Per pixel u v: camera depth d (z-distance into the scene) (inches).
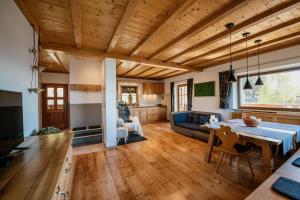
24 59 82.6
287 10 74.7
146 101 316.5
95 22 89.7
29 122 89.0
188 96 241.1
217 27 96.9
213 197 73.9
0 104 47.2
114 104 151.0
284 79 138.2
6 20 65.1
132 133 196.2
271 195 36.2
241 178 90.9
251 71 155.9
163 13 81.7
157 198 73.8
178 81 274.4
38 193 32.9
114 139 150.7
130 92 301.0
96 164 111.2
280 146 94.8
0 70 61.1
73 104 180.5
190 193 77.3
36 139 76.4
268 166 79.7
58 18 85.7
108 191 79.4
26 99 85.0
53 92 229.0
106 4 73.4
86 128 179.8
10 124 53.2
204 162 113.6
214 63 190.7
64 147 64.1
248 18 86.1
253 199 35.1
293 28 97.7
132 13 76.5
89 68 181.6
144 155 128.1
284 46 129.5
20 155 55.1
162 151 137.3
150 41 118.0
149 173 97.7
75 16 76.6
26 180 38.2
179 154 129.8
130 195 76.1
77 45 119.4
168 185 84.5
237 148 95.8
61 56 156.9
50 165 46.9
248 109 163.2
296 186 38.4
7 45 65.9
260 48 134.3
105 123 150.0
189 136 184.5
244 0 68.1
